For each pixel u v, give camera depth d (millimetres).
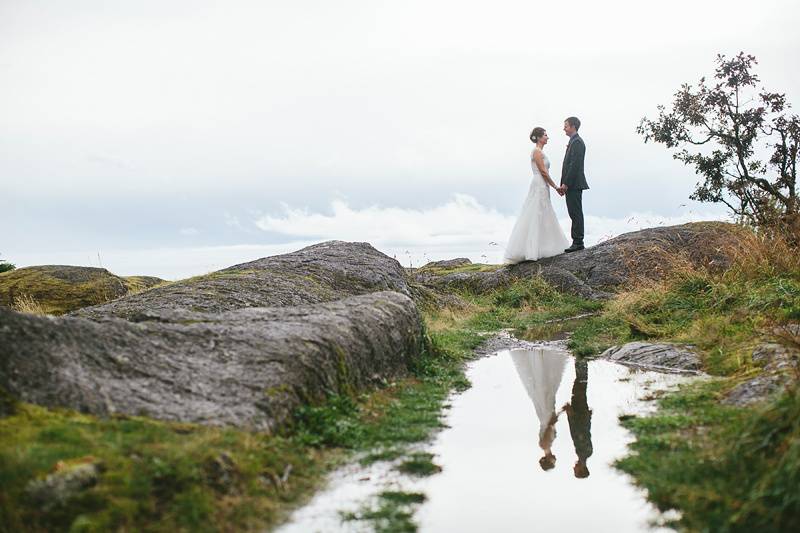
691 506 3877
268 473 4176
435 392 7016
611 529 3863
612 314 11828
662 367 7961
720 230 15945
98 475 3580
